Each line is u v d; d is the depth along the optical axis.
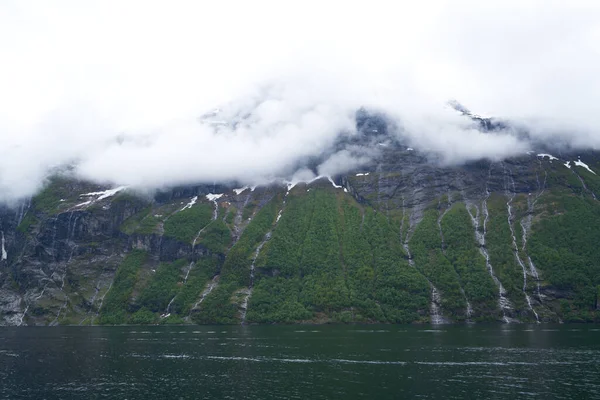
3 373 135.00
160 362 149.12
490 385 112.12
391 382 116.62
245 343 191.75
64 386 119.25
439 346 172.75
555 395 103.44
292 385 116.00
